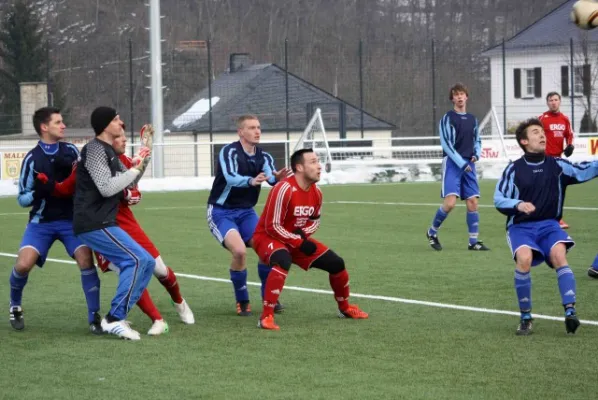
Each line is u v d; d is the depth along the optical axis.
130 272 15.14
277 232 16.12
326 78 103.00
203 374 12.88
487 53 107.06
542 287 19.62
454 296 18.84
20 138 83.62
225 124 90.06
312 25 125.50
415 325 16.02
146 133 15.45
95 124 15.15
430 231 26.34
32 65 105.81
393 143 94.06
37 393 12.08
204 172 75.69
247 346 14.61
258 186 17.94
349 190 51.09
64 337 15.52
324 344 14.66
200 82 104.62
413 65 99.12
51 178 15.88
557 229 15.30
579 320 16.11
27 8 108.00
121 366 13.41
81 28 118.81
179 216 37.91
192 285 20.95
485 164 60.16
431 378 12.48
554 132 33.41
